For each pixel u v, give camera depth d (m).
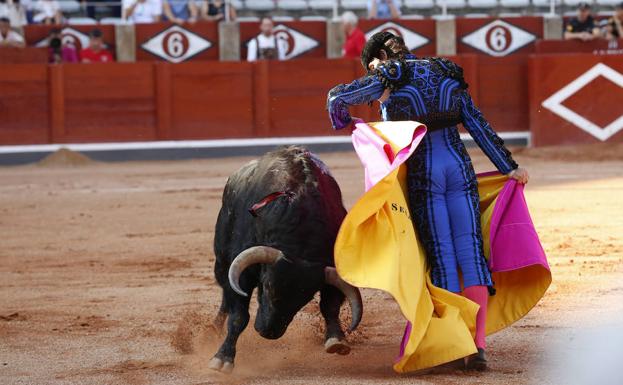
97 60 40.47
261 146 40.03
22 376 11.19
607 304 14.12
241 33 42.28
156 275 17.75
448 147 10.95
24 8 42.62
